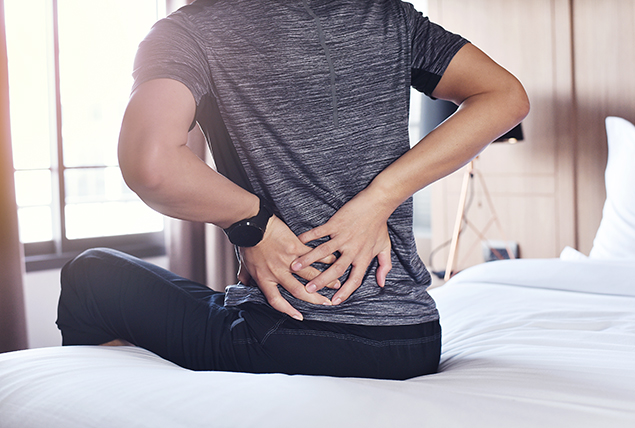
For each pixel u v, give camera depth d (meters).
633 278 1.47
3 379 0.69
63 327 0.85
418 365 0.75
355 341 0.71
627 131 2.61
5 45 2.08
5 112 2.08
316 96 0.69
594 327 1.12
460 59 0.74
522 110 0.73
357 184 0.72
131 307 0.80
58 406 0.60
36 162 2.72
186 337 0.76
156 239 2.96
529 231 3.43
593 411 0.58
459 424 0.53
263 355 0.72
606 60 3.12
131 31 2.95
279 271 0.71
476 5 3.54
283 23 0.68
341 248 0.70
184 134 0.61
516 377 0.73
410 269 0.78
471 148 0.71
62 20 2.79
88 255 0.85
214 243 2.69
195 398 0.58
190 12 0.67
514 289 1.50
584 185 3.24
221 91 0.68
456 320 1.27
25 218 2.79
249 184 0.73
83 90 2.97
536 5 3.31
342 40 0.70
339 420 0.52
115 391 0.61
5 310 2.08
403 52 0.74
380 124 0.72
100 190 3.22
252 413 0.54
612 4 3.07
